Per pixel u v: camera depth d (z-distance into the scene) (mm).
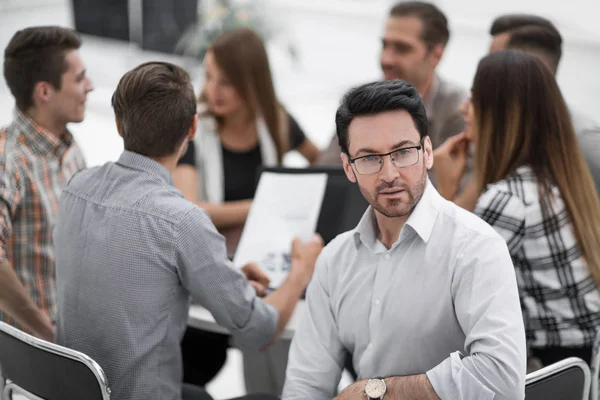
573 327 1977
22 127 2322
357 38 8227
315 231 2289
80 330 1828
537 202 1966
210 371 2863
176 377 1876
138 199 1803
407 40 2838
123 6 8203
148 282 1778
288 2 8672
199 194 2980
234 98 2941
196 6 7566
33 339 1730
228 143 3016
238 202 2904
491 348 1447
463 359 1479
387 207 1543
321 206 2311
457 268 1545
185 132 1875
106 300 1785
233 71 2904
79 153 2488
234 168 3010
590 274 1978
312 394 1727
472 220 1583
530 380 1558
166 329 1821
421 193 1558
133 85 1827
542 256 1970
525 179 2006
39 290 2367
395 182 1518
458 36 7312
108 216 1806
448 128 2891
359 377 1729
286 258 2236
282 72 8211
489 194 1999
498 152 2092
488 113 2102
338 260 1738
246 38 2939
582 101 6223
